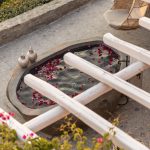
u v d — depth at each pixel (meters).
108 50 6.43
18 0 8.21
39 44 7.43
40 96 5.74
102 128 3.58
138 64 4.54
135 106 5.86
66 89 5.77
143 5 6.86
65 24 7.92
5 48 7.38
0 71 6.82
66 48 6.47
